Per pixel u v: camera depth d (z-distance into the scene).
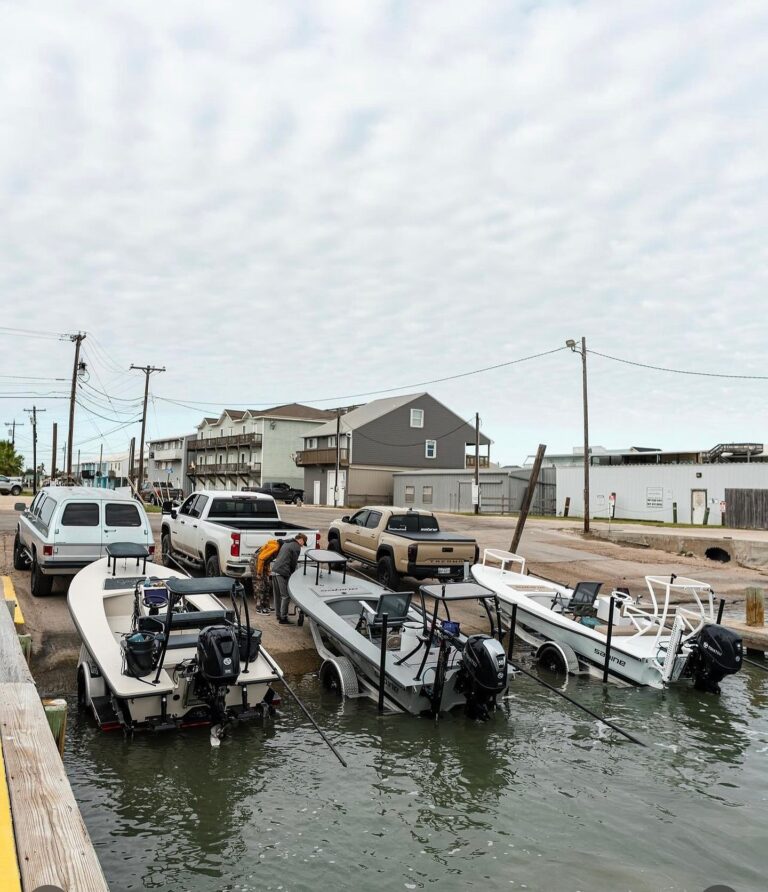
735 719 8.10
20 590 11.59
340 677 8.10
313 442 54.38
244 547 11.36
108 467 101.19
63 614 10.19
